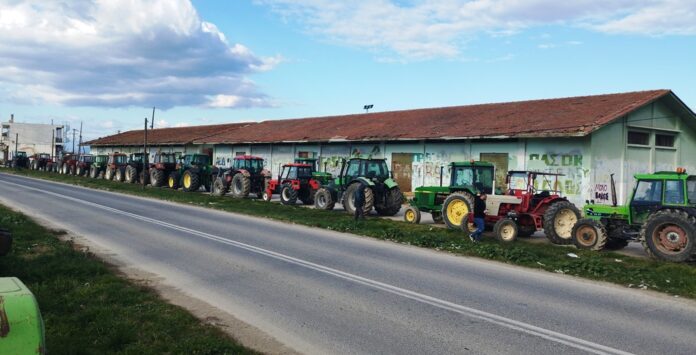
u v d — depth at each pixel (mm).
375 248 12016
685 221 10695
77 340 5238
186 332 5742
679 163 24672
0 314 2619
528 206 14484
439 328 6156
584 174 20156
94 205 20531
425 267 9852
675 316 6879
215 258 10297
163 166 33500
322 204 20844
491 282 8680
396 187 19438
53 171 52406
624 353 5398
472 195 15141
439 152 25375
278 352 5355
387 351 5398
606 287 8562
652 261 10938
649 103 22844
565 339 5805
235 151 39281
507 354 5328
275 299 7367
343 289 7961
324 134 31844
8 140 94625
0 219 14117
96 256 10016
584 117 21031
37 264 8539
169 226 14969
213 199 24328
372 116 34438
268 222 16844
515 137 21641
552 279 9086
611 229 12648
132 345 5246
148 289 7633
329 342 5664
